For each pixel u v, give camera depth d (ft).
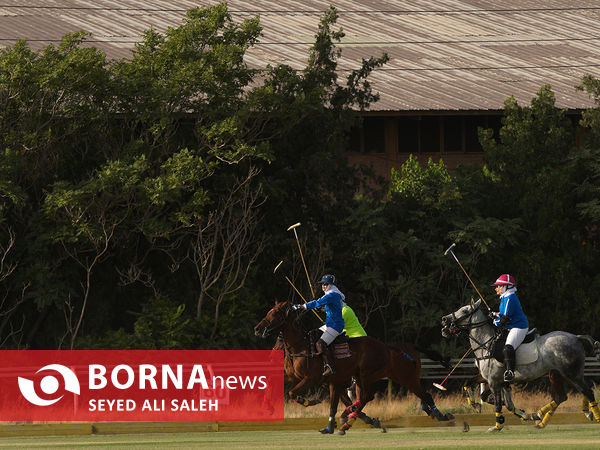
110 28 466.29
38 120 302.45
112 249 319.68
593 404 192.65
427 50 494.18
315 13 535.19
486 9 567.18
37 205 313.73
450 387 328.29
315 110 327.88
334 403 193.26
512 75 465.47
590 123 364.99
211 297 314.35
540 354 190.70
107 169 292.40
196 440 169.68
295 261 331.77
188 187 301.22
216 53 316.19
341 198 341.82
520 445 139.64
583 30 541.34
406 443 149.89
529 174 357.00
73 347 307.58
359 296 342.64
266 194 323.37
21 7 486.38
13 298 314.55
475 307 197.67
